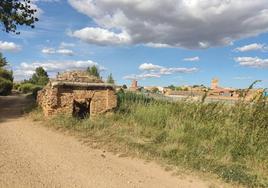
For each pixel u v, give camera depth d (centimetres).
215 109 1299
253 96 1215
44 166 775
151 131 1218
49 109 1429
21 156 846
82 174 736
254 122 1105
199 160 873
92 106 1524
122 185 683
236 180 735
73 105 1503
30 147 952
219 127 1147
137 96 1939
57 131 1209
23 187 629
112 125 1325
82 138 1098
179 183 713
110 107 1561
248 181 729
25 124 1361
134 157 898
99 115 1530
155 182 713
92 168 785
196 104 1381
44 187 639
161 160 874
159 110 1441
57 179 690
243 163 890
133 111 1554
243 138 1011
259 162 889
